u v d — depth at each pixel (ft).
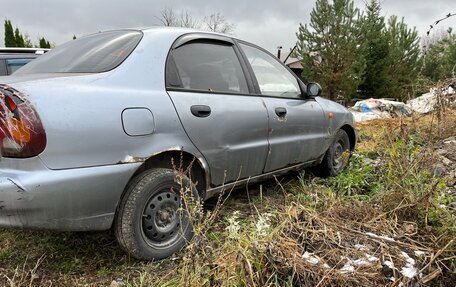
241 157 9.52
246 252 5.93
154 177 7.59
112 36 9.05
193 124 8.26
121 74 7.57
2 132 6.19
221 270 5.92
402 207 8.38
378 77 50.67
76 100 6.66
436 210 8.19
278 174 11.29
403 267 6.32
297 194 10.96
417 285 5.98
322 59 47.57
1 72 19.27
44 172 6.24
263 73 10.95
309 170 13.78
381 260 6.31
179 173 7.64
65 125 6.41
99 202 6.87
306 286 5.78
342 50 46.26
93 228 6.97
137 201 7.33
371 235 7.12
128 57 7.89
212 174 8.89
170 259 7.93
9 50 19.84
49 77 7.24
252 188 12.38
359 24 47.24
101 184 6.81
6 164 6.27
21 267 7.59
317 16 46.73
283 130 10.82
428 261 6.57
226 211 10.38
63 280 7.23
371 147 16.88
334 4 46.37
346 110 14.33
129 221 7.29
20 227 6.35
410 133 11.53
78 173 6.53
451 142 12.73
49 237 8.86
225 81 9.55
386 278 6.03
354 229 7.57
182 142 8.05
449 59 27.86
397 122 12.71
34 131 6.12
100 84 7.18
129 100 7.32
